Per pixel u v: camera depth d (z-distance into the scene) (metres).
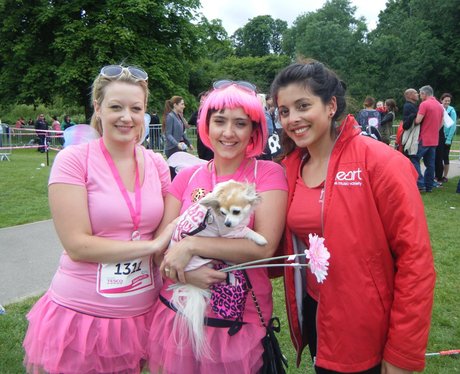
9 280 4.72
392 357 1.82
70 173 2.07
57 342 2.04
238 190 1.97
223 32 30.48
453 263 5.16
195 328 1.95
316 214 2.02
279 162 2.41
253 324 2.07
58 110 40.94
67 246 2.05
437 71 46.25
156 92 24.73
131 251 2.06
